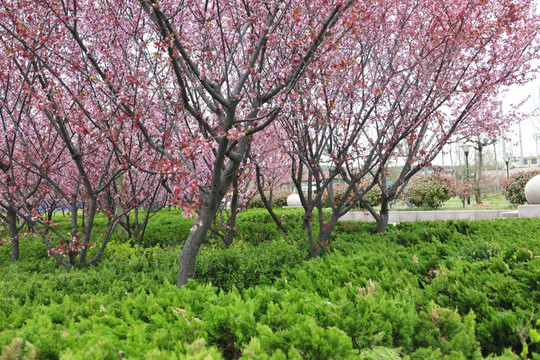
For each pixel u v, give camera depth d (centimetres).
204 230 392
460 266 333
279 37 431
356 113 561
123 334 215
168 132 487
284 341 190
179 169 328
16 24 385
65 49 472
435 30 529
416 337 221
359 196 619
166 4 368
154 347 192
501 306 281
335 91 520
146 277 418
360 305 238
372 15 497
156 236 867
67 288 380
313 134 621
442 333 220
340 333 182
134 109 361
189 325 217
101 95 463
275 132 601
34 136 627
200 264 477
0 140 663
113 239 800
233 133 304
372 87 528
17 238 626
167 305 263
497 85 612
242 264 487
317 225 852
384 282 323
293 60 369
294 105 459
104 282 397
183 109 419
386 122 580
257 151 749
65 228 988
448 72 606
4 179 545
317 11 413
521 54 594
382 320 222
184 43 422
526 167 3691
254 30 396
